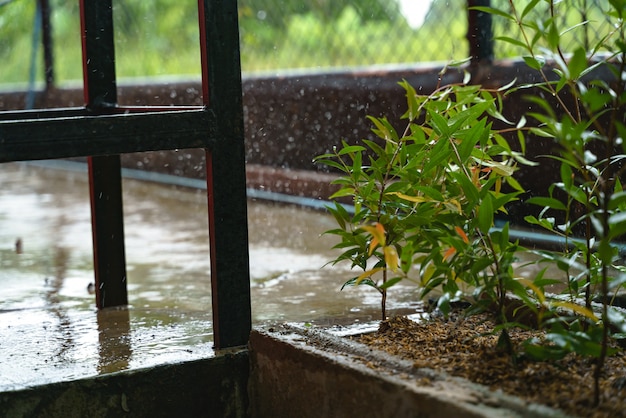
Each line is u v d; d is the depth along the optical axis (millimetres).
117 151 2396
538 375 2012
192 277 3816
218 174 2521
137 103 7508
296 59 7605
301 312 3104
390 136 2604
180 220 5520
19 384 2279
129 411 2379
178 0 9570
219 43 2504
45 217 5781
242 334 2578
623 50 1881
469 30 4727
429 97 2592
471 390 1913
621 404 1826
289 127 6113
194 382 2457
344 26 7035
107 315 3094
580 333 1942
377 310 3078
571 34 4348
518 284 2086
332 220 5223
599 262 2340
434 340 2404
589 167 2188
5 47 10570
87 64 3133
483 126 2312
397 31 6344
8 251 4621
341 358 2182
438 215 2342
